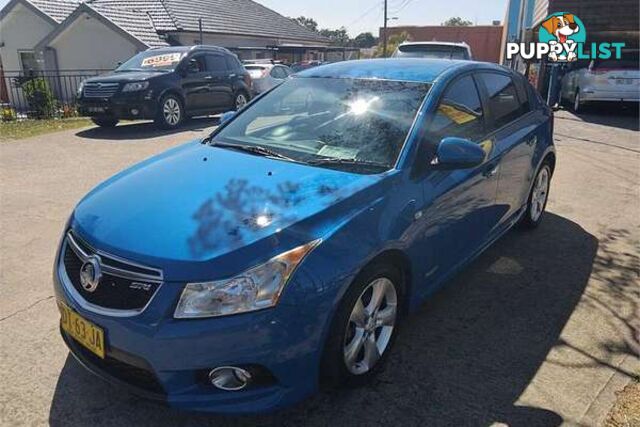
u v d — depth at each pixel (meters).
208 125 12.16
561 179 7.14
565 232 5.08
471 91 3.85
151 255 2.31
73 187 6.53
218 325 2.20
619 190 6.60
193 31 23.92
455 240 3.44
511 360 3.06
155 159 3.50
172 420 2.57
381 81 3.67
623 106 15.33
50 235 4.90
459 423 2.56
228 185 2.82
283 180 2.85
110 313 2.32
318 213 2.51
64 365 2.96
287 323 2.29
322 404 2.68
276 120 3.68
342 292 2.44
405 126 3.20
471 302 3.73
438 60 4.14
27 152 8.71
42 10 24.02
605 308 3.66
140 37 22.31
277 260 2.30
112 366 2.45
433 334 3.31
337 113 3.49
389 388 2.80
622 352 3.15
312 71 4.14
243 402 2.32
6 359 3.00
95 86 10.91
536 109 4.88
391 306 2.90
